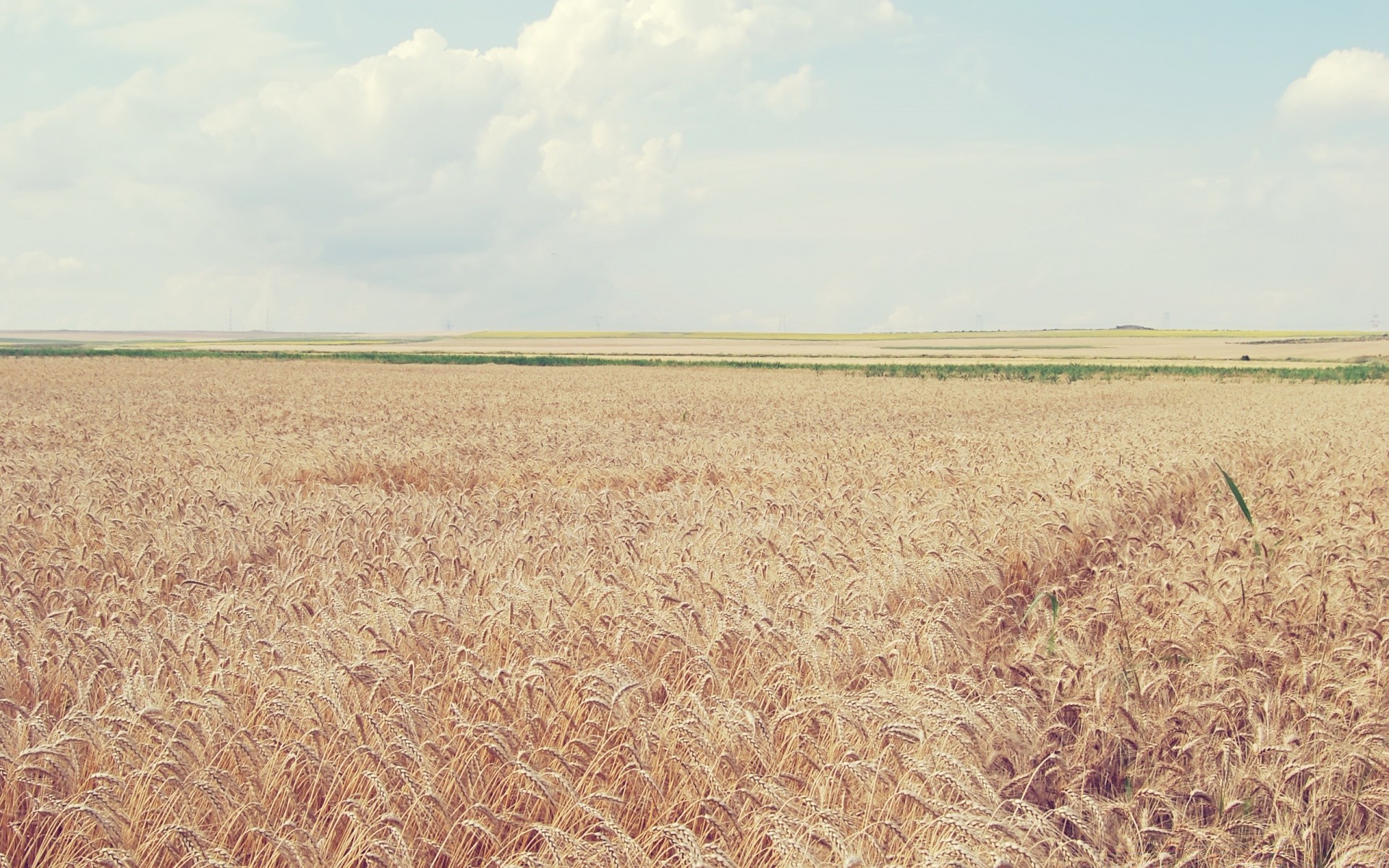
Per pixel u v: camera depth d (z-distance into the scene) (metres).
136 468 14.83
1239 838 3.92
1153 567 7.47
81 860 3.60
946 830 3.47
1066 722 4.82
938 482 13.31
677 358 94.38
